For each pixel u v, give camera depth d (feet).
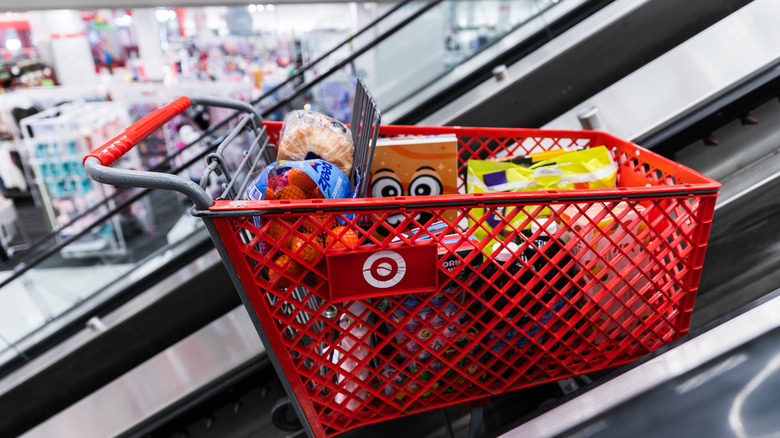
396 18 13.15
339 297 3.14
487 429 5.38
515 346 3.74
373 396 3.65
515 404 5.40
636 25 8.16
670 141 6.49
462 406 5.56
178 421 6.73
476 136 4.94
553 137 4.89
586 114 6.68
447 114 9.20
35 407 8.76
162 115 3.45
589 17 9.12
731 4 7.89
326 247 2.99
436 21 12.67
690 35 8.16
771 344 3.01
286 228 2.90
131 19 18.98
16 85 19.89
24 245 18.04
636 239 3.40
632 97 7.03
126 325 8.53
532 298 3.68
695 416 2.88
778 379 2.84
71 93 17.69
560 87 8.63
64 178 15.48
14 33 19.19
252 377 6.79
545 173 4.16
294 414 4.79
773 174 5.60
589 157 4.19
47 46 19.62
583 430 3.13
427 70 13.09
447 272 3.19
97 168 2.54
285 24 17.88
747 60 6.64
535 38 10.36
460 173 5.02
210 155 3.11
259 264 3.00
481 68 10.59
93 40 19.56
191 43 18.98
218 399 6.75
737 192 5.62
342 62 9.77
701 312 5.38
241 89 17.29
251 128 4.59
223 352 7.15
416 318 3.38
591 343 3.77
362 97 4.11
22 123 14.73
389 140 4.06
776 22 6.87
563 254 3.32
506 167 4.23
